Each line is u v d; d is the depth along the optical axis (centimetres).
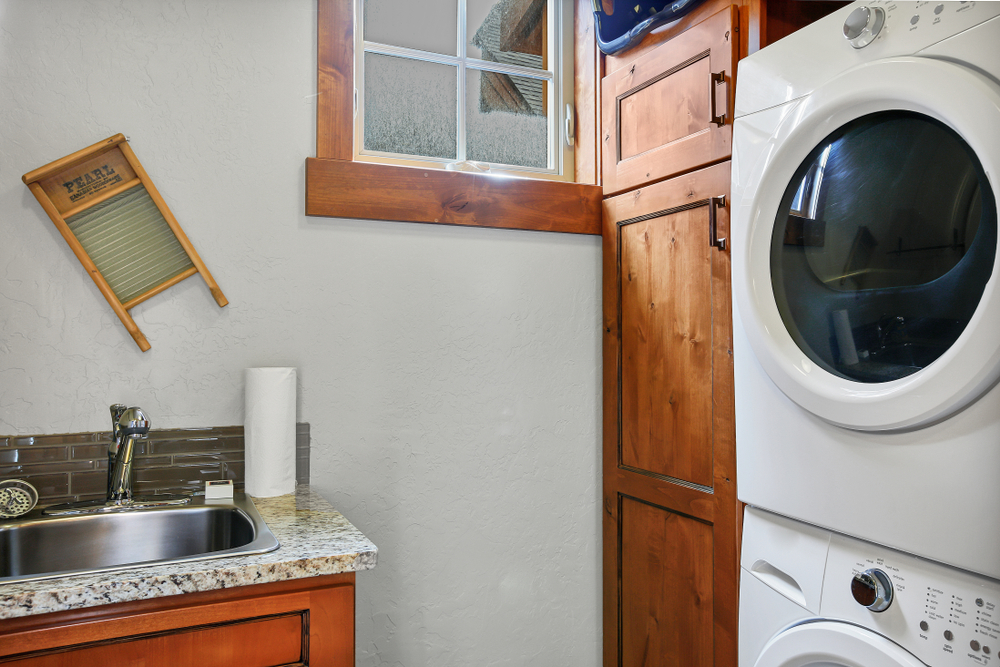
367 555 106
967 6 87
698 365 153
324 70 163
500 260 183
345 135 165
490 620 180
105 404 143
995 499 81
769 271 116
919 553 90
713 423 147
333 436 163
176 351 149
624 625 181
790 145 111
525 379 185
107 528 128
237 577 97
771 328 113
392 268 170
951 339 88
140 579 92
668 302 164
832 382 102
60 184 140
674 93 163
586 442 193
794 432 110
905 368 94
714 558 145
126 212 145
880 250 98
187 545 132
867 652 94
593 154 196
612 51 181
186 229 151
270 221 158
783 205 115
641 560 174
